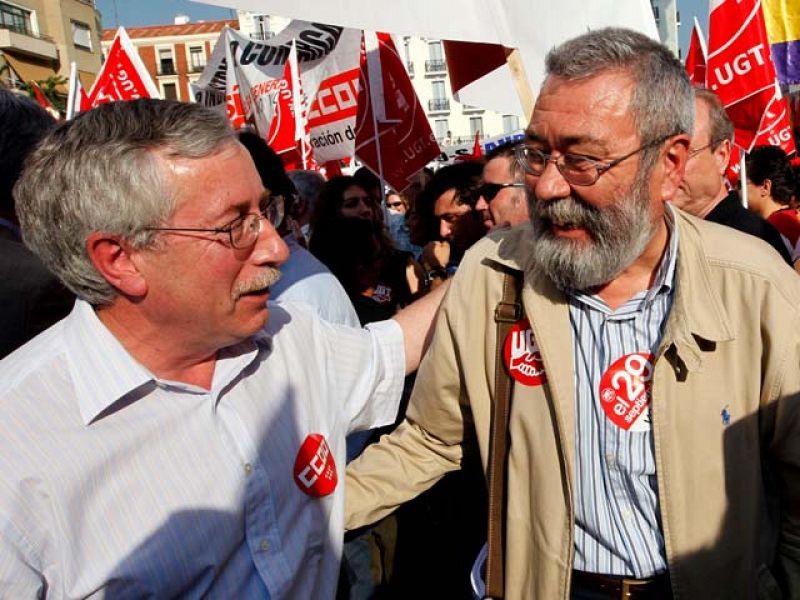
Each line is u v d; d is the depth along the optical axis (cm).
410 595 260
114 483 117
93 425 117
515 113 314
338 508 151
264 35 4378
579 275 139
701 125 244
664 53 137
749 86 392
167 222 117
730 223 249
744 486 141
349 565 241
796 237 376
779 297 137
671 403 139
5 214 185
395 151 571
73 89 445
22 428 112
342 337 167
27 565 108
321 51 611
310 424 148
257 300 130
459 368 166
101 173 115
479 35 213
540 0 221
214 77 824
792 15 478
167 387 126
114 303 125
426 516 265
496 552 159
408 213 638
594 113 131
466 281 163
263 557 131
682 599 141
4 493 107
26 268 173
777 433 142
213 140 121
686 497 141
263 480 133
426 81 4991
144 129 117
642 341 144
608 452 145
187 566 121
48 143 120
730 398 140
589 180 133
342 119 610
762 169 400
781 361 137
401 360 177
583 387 148
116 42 507
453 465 182
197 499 124
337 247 313
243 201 123
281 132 580
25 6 3181
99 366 120
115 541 115
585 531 150
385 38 564
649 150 134
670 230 144
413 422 181
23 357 123
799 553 150
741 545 142
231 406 134
